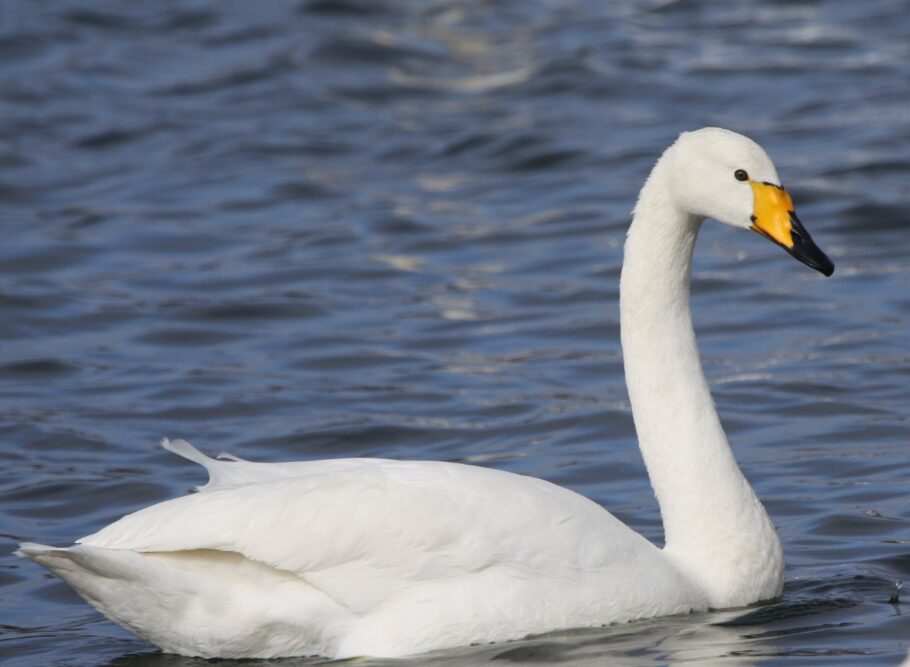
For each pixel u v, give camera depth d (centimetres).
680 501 1041
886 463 1326
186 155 2581
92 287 1956
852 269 1928
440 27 3350
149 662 962
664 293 1064
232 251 2109
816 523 1201
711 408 1061
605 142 2531
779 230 1032
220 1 3547
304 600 929
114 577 914
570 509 973
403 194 2358
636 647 934
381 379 1619
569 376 1608
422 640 930
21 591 1121
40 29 3306
